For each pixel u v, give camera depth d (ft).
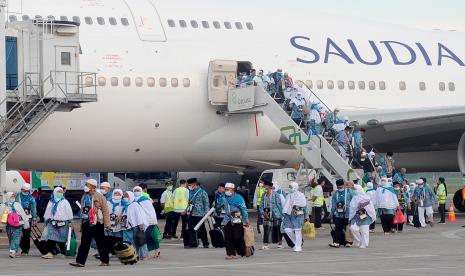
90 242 111.75
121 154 183.93
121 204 119.44
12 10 172.76
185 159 191.31
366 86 206.90
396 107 209.77
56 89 153.28
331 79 202.80
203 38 190.08
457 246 132.05
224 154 193.06
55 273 102.78
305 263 110.52
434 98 214.69
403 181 185.68
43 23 153.69
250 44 194.90
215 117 188.24
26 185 132.57
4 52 147.13
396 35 217.97
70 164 181.68
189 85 185.68
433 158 222.07
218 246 138.21
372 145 206.08
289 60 198.29
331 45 205.67
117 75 179.32
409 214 181.37
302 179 173.78
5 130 149.89
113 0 185.47
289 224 129.80
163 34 185.98
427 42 220.64
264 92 173.68
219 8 197.47
